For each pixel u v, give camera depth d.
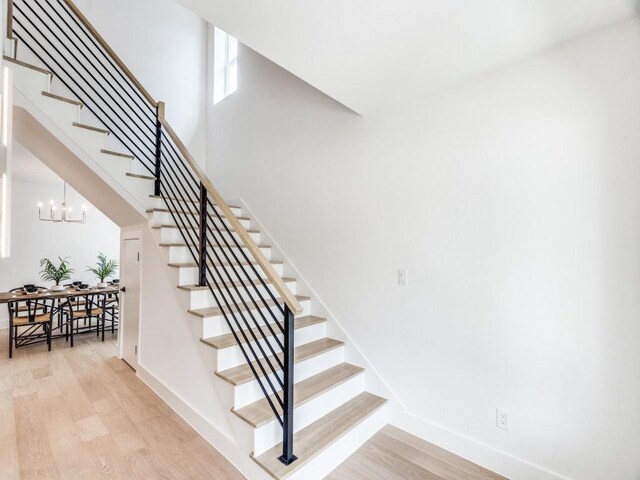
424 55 1.80
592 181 1.67
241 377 2.07
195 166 2.64
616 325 1.61
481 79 2.03
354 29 1.56
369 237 2.63
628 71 1.57
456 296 2.14
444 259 2.20
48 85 2.76
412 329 2.36
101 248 6.70
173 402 2.65
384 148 2.54
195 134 4.91
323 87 2.16
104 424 2.42
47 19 3.87
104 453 2.08
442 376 2.20
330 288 2.93
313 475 1.85
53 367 3.57
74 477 1.87
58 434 2.28
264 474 1.77
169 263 2.79
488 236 2.01
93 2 4.17
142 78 4.52
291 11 1.44
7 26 2.69
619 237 1.60
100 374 3.37
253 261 3.33
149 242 3.17
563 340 1.75
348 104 2.43
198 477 1.89
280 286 1.76
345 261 2.81
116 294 5.51
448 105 2.18
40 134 2.88
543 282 1.81
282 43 1.67
